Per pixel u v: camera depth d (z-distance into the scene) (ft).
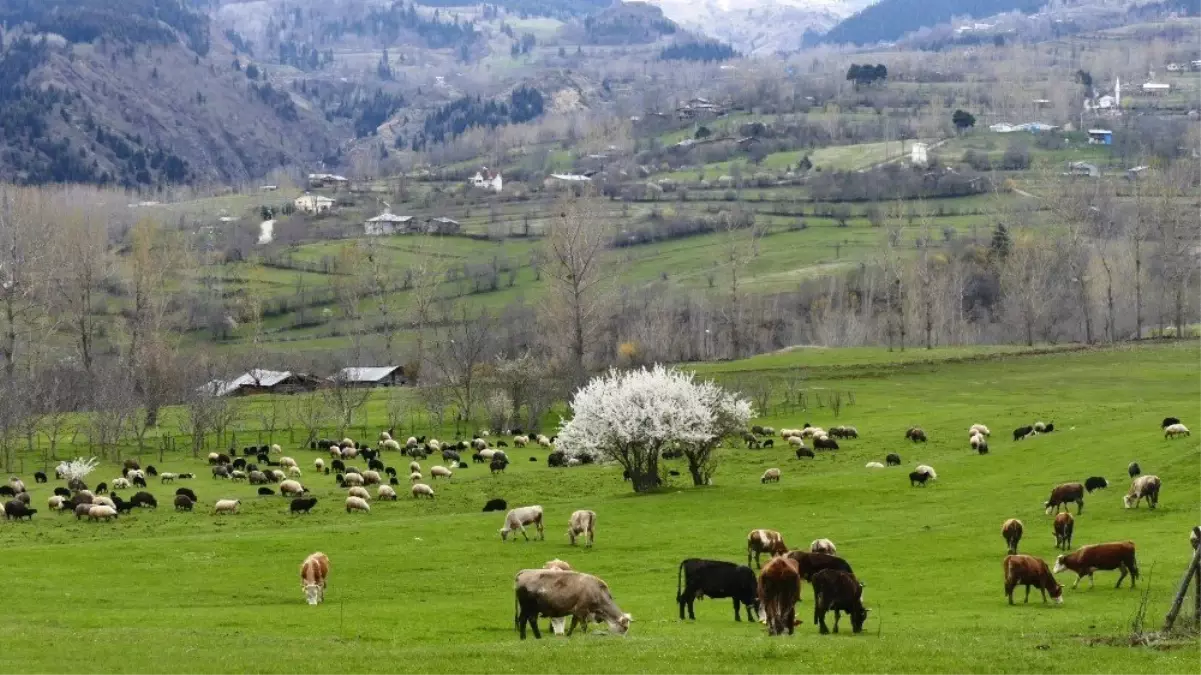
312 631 148.15
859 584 138.00
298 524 267.80
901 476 291.99
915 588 173.47
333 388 522.88
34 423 437.17
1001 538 210.38
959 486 273.13
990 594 167.22
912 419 414.21
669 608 162.71
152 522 272.72
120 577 193.47
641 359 603.67
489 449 403.34
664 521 250.98
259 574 197.06
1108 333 628.69
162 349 559.79
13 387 459.73
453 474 360.69
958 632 134.21
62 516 285.43
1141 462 264.72
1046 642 121.90
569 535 224.53
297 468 369.91
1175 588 163.94
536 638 134.00
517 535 236.43
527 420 492.54
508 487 327.88
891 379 514.68
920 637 128.06
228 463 386.93
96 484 357.41
